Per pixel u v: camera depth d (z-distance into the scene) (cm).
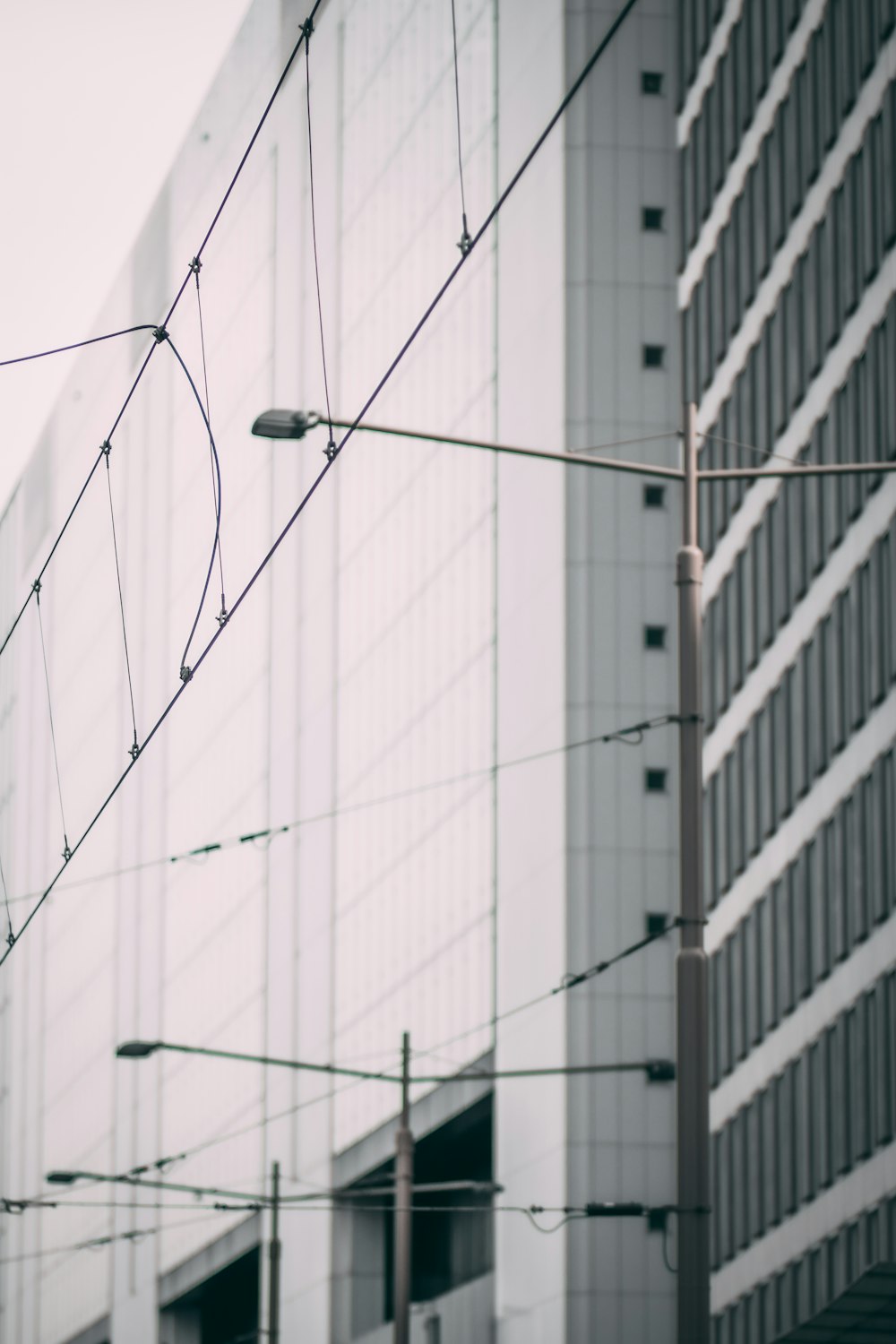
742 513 6088
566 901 6141
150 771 10206
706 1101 1945
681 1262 1905
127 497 10656
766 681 5906
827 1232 5453
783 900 5744
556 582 6347
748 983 5906
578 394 6406
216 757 9300
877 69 5547
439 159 7444
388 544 7656
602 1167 5997
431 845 7088
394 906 7344
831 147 5753
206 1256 8912
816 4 5841
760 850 5888
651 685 6269
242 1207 4103
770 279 6025
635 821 6188
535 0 6775
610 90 6581
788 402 5925
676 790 6231
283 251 8819
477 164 7162
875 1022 5288
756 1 6134
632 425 6400
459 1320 6525
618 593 6300
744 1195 5869
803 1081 5600
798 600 5775
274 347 8812
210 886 9338
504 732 6581
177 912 9762
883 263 5478
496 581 6719
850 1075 5394
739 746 6031
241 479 9100
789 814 5747
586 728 6225
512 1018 6372
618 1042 6075
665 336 6481
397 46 7881
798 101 5922
